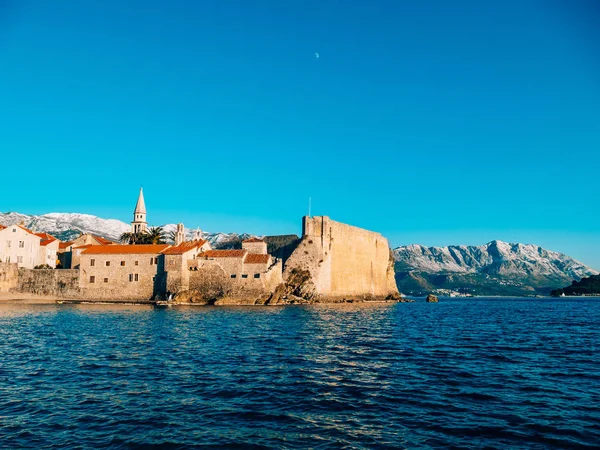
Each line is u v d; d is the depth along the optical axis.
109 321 60.16
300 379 26.83
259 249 112.75
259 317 71.19
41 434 17.69
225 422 19.31
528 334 53.72
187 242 114.00
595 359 34.81
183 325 56.22
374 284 161.62
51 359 32.12
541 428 18.73
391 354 36.44
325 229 128.25
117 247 107.31
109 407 21.06
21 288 105.75
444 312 108.38
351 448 16.73
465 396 23.41
